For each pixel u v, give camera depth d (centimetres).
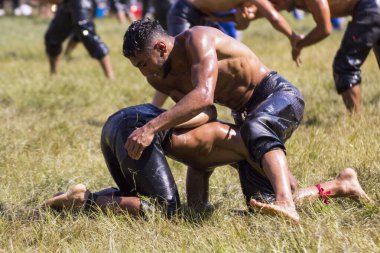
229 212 859
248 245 720
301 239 714
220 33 865
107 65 2064
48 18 5500
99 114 1568
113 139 846
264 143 816
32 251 762
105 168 1089
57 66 2200
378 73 1875
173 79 862
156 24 838
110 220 816
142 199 832
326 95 1619
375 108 1388
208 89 800
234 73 868
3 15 5966
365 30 1303
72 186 948
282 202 789
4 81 2017
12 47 3244
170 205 829
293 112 858
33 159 1147
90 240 781
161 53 831
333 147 1103
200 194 901
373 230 747
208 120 868
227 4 1327
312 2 1194
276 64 2156
